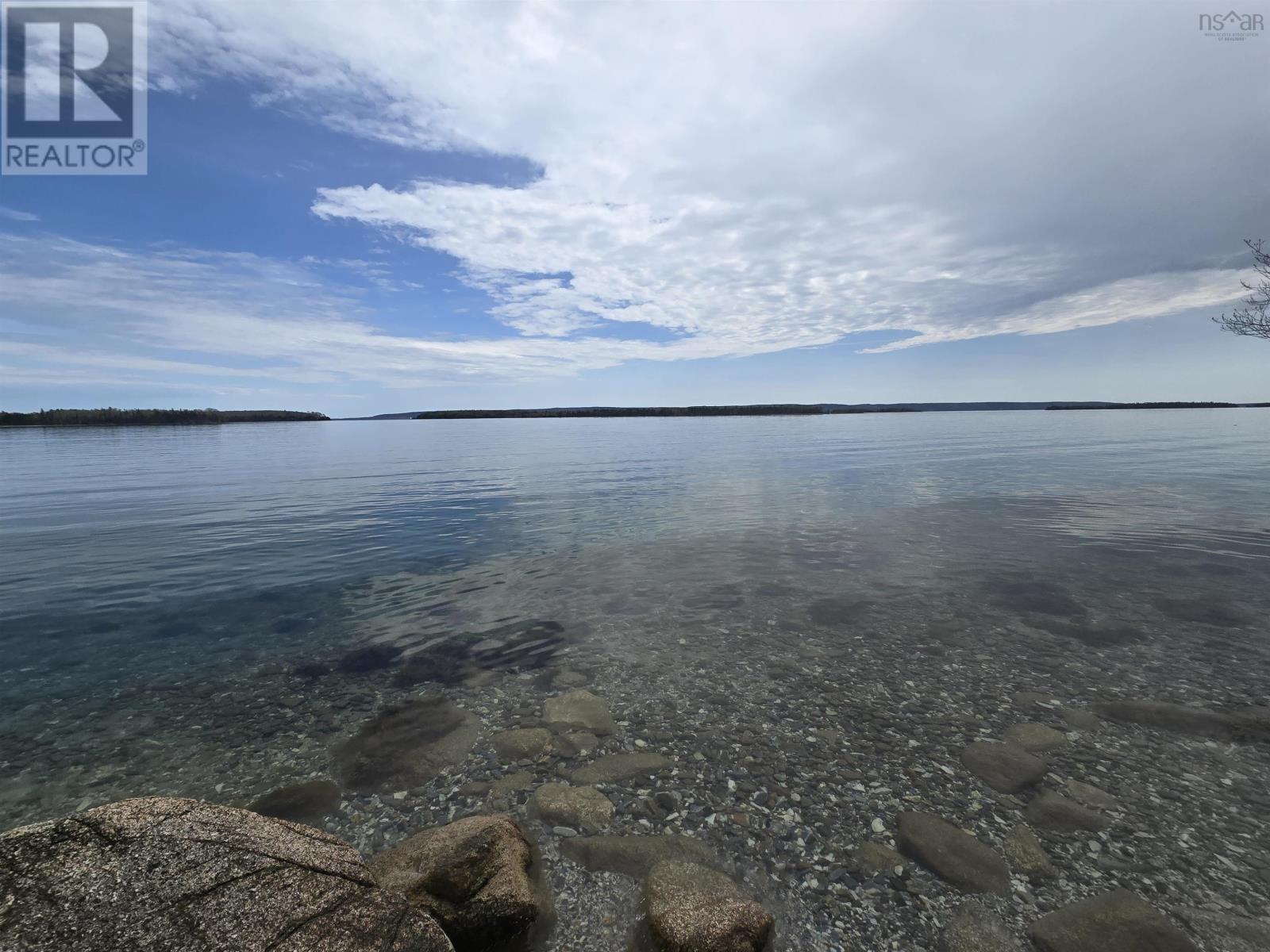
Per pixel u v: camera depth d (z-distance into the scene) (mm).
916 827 4570
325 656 8227
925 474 28250
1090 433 60875
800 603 10172
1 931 2570
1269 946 3455
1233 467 28906
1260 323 14883
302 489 25750
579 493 23516
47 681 7527
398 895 3318
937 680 7191
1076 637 8430
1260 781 5066
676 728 6176
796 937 3604
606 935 3645
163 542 15289
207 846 3195
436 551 14211
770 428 82812
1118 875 4055
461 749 5855
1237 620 8938
